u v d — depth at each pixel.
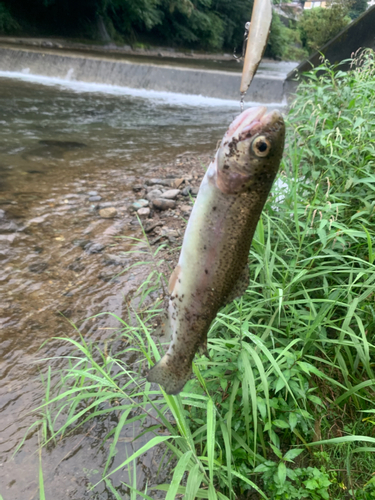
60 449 0.38
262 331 0.45
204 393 0.40
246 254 0.28
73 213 0.82
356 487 0.35
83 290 0.60
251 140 0.25
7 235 0.71
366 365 0.36
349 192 0.54
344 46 1.92
